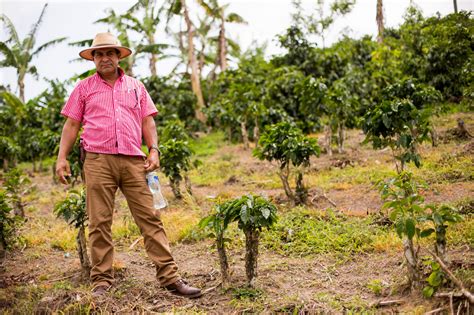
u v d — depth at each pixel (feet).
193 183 29.68
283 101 42.96
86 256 13.99
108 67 12.26
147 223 12.35
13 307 11.76
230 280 12.55
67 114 12.30
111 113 12.14
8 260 16.63
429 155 26.08
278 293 11.91
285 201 21.57
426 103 28.04
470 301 8.98
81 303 11.28
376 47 55.01
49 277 14.49
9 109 60.18
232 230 17.51
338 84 32.24
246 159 36.22
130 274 13.97
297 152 20.03
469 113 37.60
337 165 28.40
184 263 15.08
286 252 15.26
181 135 36.17
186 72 74.69
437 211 10.43
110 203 12.28
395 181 11.05
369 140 17.83
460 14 40.93
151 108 13.14
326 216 18.52
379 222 17.02
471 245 12.93
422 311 9.68
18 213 22.95
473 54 36.32
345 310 10.52
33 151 44.57
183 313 10.90
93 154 12.05
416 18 49.32
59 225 21.57
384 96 29.07
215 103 51.96
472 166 22.44
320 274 13.24
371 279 12.37
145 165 12.63
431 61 41.93
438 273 9.84
